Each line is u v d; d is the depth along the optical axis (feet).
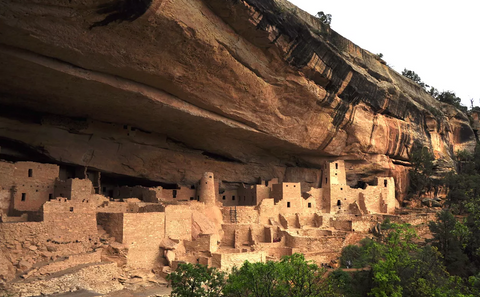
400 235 123.95
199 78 96.94
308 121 135.03
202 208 119.85
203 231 107.55
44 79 84.23
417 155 177.99
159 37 81.30
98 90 90.74
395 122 168.66
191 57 90.02
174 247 95.81
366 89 146.72
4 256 71.26
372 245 116.26
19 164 94.43
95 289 76.89
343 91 136.98
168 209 100.42
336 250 128.06
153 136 127.75
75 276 74.28
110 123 117.50
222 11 88.17
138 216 92.38
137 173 128.77
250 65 103.35
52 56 78.13
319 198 151.64
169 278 75.92
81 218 86.22
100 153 118.93
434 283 102.01
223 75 99.81
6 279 68.28
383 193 161.07
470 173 196.65
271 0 97.30
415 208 169.58
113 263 82.58
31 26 69.05
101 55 80.33
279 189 140.46
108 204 99.35
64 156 111.96
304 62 114.73
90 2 68.59
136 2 71.77
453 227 127.54
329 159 161.27
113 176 128.98
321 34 133.18
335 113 140.15
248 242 121.90
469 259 130.52
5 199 90.68
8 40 71.36
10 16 65.92
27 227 76.07
